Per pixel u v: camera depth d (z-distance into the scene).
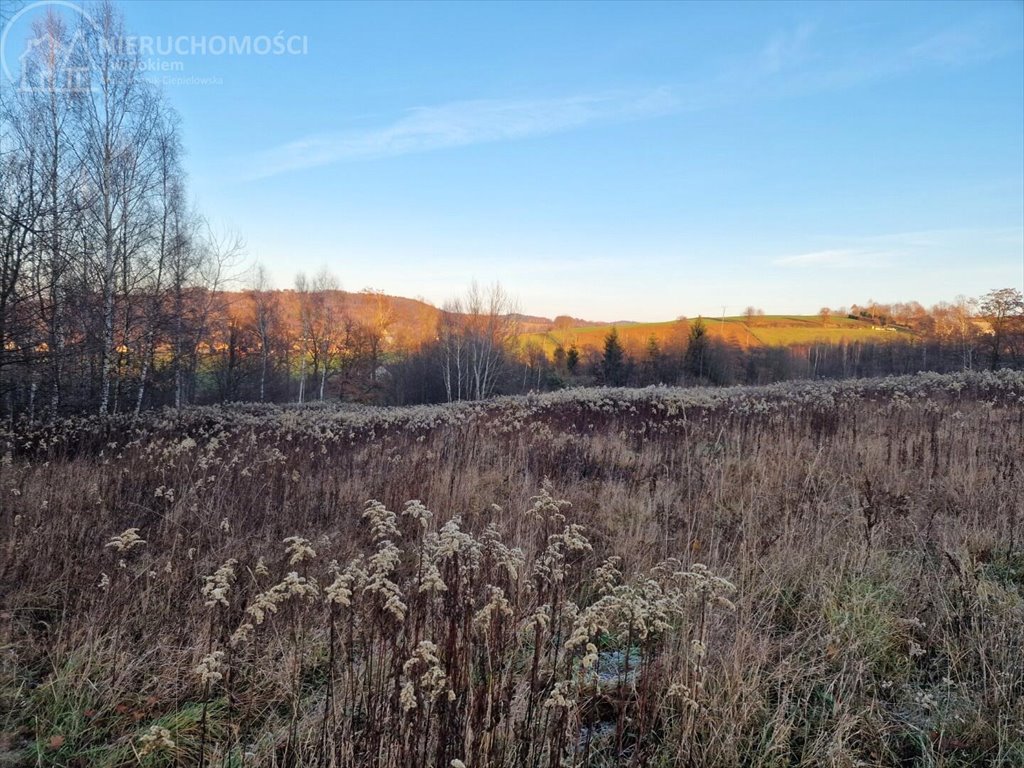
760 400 13.13
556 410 13.73
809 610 4.11
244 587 4.50
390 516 3.35
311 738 2.95
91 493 6.75
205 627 4.02
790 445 8.06
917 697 3.15
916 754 2.97
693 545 5.20
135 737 3.19
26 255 11.04
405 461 8.27
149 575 4.52
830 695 3.22
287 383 40.97
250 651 3.81
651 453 8.95
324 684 3.62
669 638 3.37
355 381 48.28
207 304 24.50
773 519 5.64
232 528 5.95
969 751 2.92
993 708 3.06
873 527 5.05
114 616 4.18
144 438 10.59
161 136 19.17
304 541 3.16
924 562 4.64
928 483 6.22
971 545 4.75
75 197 14.70
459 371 39.41
